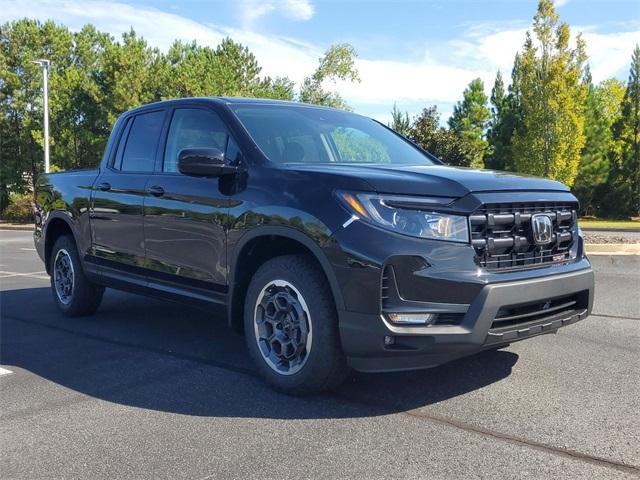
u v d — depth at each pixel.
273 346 3.99
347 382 4.15
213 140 4.63
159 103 5.37
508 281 3.50
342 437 3.28
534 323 3.68
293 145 4.52
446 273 3.38
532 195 3.78
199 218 4.43
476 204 3.48
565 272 3.86
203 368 4.58
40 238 6.66
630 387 4.04
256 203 3.99
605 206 43.69
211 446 3.19
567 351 4.89
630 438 3.23
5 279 9.84
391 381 4.16
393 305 3.38
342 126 5.13
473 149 34.72
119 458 3.08
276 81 43.03
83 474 2.92
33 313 6.75
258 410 3.69
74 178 6.20
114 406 3.81
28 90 38.53
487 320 3.40
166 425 3.49
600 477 2.81
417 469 2.90
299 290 3.75
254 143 4.33
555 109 29.61
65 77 37.12
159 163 5.08
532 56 29.53
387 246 3.37
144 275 5.10
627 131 44.03
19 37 39.22
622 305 6.93
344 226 3.49
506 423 3.44
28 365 4.73
